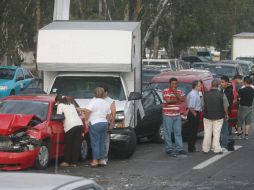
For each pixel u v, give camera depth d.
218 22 65.00
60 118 15.62
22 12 34.62
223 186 13.39
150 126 20.69
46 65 18.30
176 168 15.91
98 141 15.98
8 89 29.75
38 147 14.89
